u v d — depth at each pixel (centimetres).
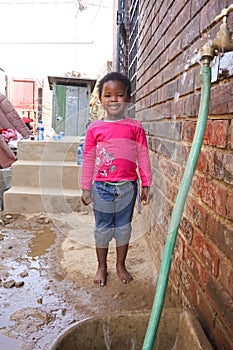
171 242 86
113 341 112
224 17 89
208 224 116
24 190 342
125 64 486
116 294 175
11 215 327
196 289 126
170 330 114
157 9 224
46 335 139
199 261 124
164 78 196
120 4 509
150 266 207
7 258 221
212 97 116
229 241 98
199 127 86
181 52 159
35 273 199
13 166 350
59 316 153
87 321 110
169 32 186
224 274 100
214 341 106
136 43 381
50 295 173
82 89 483
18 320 149
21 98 1155
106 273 193
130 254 226
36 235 269
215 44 86
